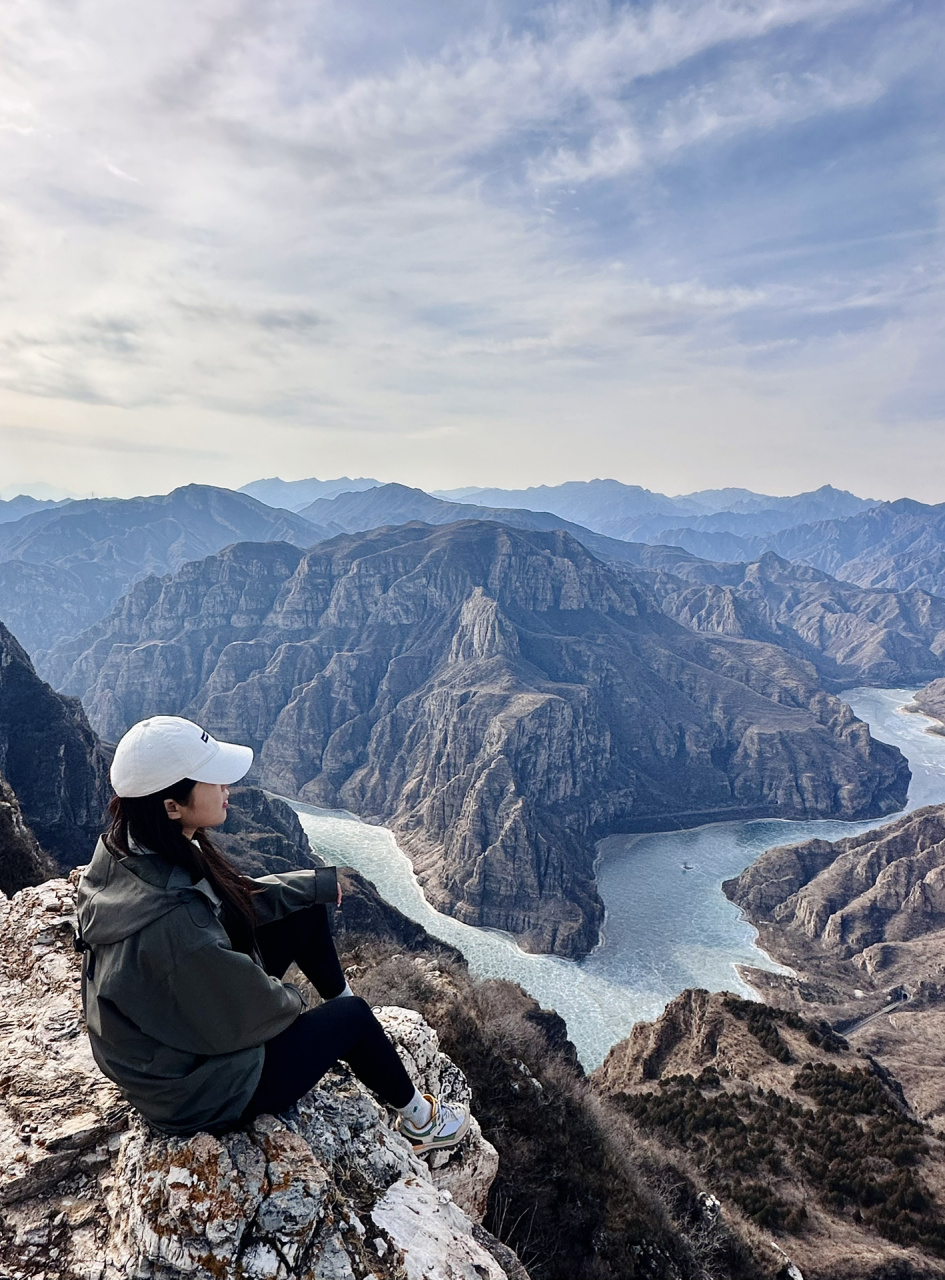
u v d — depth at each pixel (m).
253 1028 3.93
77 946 4.26
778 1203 34.41
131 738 4.07
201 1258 3.62
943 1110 72.81
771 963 151.25
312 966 5.11
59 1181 4.33
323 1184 3.98
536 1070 21.59
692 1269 19.30
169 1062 3.85
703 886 192.12
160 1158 3.97
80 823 104.69
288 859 123.44
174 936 3.73
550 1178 17.28
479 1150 7.15
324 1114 4.80
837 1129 42.25
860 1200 35.88
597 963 150.00
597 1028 123.25
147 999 3.77
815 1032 59.00
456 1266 4.23
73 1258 3.83
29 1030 5.71
